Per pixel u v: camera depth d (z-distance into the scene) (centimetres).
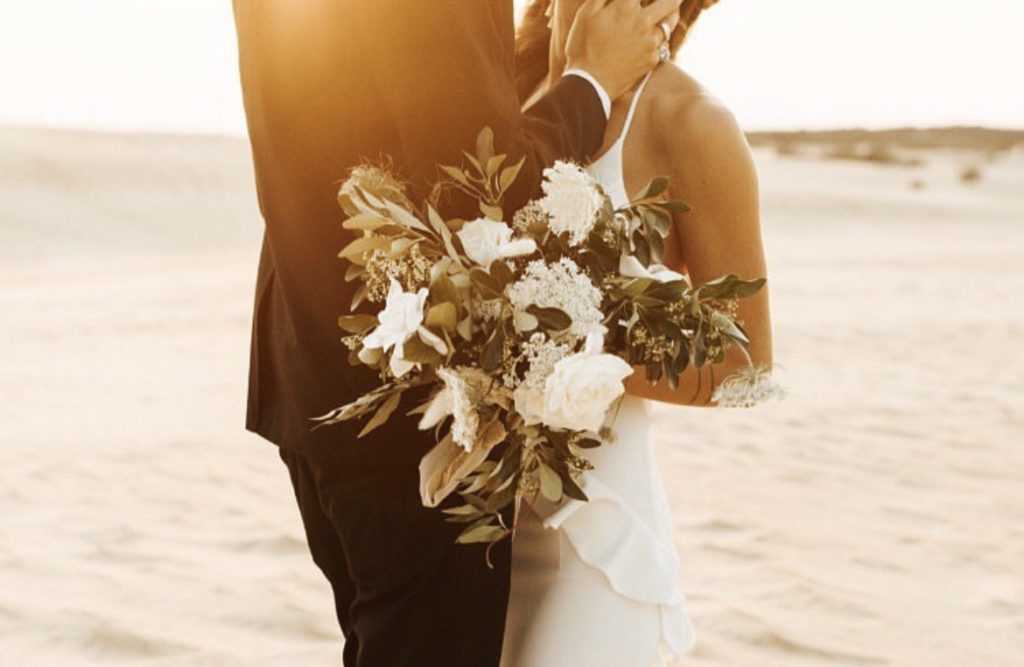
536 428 184
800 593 509
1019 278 1888
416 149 196
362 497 212
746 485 680
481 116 194
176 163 4044
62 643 462
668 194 227
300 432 217
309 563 555
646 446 231
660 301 186
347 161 204
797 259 2333
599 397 176
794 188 4769
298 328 214
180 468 730
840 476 701
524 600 223
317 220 207
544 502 221
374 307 208
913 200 4488
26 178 3441
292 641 468
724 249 223
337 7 197
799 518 619
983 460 742
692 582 524
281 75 204
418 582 210
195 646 459
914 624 480
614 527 220
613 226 189
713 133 222
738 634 464
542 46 263
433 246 189
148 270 2222
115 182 3594
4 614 488
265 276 233
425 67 192
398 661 211
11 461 746
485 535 190
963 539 587
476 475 203
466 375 182
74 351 1229
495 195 196
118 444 795
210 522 617
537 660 218
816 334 1281
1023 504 648
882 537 589
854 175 6438
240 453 771
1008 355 1144
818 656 445
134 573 540
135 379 1066
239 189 3825
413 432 208
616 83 224
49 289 1844
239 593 516
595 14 225
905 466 725
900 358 1128
